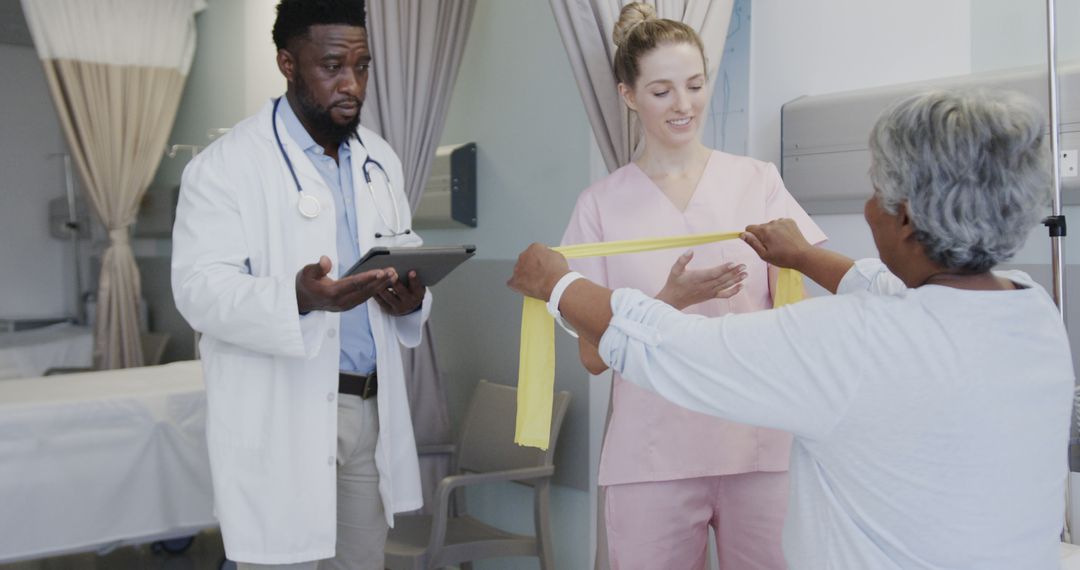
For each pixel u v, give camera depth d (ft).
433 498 9.68
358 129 6.79
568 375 10.14
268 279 5.79
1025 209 3.41
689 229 6.09
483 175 11.45
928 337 3.45
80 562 12.81
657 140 6.17
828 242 7.88
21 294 20.90
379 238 6.61
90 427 9.80
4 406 9.46
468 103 11.65
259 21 15.49
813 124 7.73
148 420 10.09
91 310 20.40
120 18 17.12
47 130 21.06
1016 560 3.48
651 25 5.94
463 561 9.04
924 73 7.33
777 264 5.35
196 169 6.19
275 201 6.15
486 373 11.43
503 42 11.05
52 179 21.11
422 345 10.33
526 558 10.98
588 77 7.22
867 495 3.57
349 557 6.75
